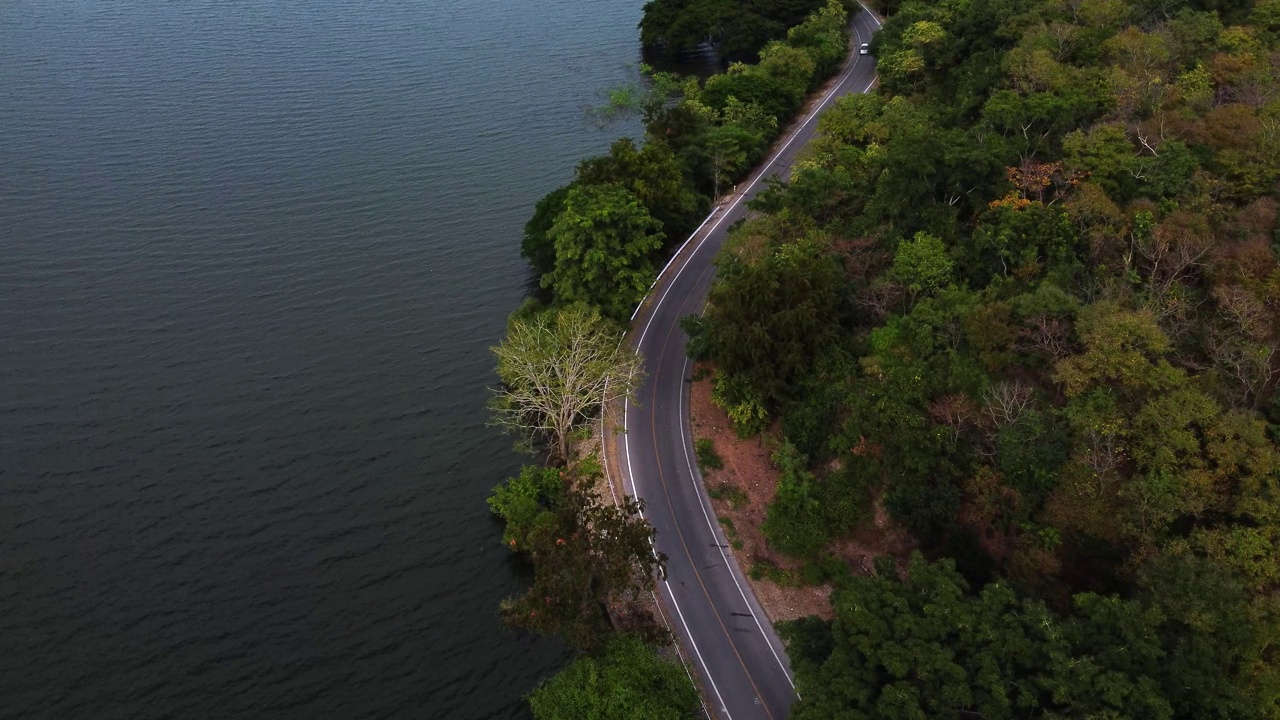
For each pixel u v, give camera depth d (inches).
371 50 7027.6
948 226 3297.2
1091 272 3034.0
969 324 2871.6
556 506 2999.5
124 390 3602.4
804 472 2957.7
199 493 3171.8
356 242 4616.1
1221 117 3481.8
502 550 3011.8
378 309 4146.2
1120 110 3720.5
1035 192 3358.8
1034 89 4119.1
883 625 2128.4
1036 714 1991.9
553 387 3243.1
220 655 2657.5
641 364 3496.6
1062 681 1943.9
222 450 3348.9
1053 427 2546.8
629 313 3900.1
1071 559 2468.0
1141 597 2145.7
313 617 2773.1
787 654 2583.7
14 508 3088.1
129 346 3833.7
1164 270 2935.5
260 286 4252.0
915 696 1995.6
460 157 5467.5
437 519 3122.5
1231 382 2559.1
